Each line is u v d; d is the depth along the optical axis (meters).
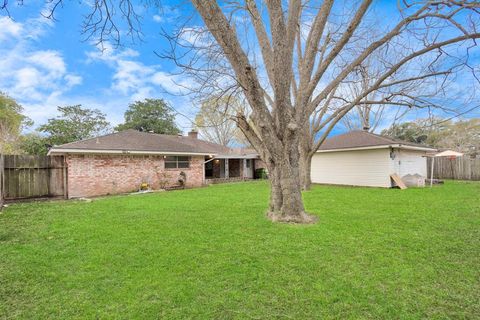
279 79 5.51
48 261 3.74
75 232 5.26
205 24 5.01
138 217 6.64
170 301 2.67
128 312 2.49
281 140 5.88
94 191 12.65
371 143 14.45
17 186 10.61
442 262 3.53
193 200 9.59
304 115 6.12
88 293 2.85
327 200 8.98
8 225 5.93
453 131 23.59
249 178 23.02
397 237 4.62
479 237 4.59
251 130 6.68
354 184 15.44
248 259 3.71
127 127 27.23
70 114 24.14
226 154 19.91
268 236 4.77
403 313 2.42
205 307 2.56
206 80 5.83
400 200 8.87
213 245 4.32
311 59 6.26
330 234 4.83
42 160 11.27
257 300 2.67
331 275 3.18
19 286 3.02
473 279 3.04
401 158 14.75
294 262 3.58
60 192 11.66
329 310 2.48
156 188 15.02
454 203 8.06
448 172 17.98
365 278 3.09
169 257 3.81
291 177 5.89
